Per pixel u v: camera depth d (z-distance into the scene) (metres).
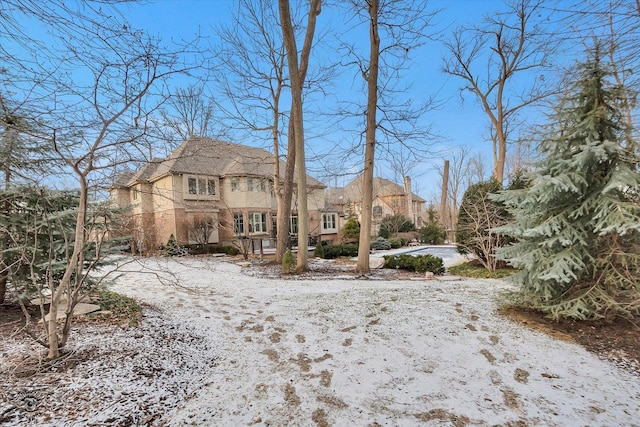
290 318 4.89
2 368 2.67
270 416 2.43
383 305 5.39
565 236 3.87
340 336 4.12
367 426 2.31
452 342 3.83
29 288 4.04
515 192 4.27
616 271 3.73
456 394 2.73
